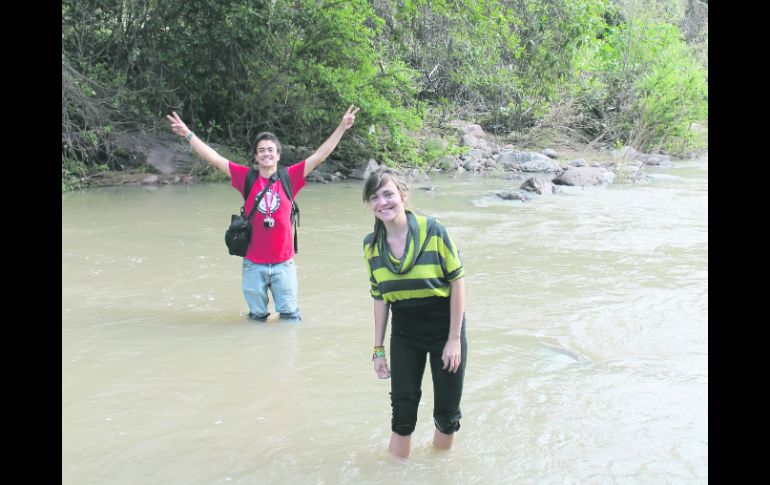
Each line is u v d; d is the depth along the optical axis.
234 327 6.42
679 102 23.55
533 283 7.90
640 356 5.66
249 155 17.77
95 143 15.00
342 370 5.41
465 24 19.83
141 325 6.45
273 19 16.89
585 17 21.72
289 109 18.02
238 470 3.98
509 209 13.01
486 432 4.39
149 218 11.53
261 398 4.92
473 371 5.36
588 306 7.02
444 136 22.41
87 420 4.57
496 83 23.55
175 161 16.42
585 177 16.50
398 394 3.98
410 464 4.02
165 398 4.91
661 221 11.78
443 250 3.81
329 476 3.91
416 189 15.55
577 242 10.08
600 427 4.43
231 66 17.23
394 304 3.93
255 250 6.46
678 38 26.59
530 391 4.99
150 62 16.75
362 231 10.80
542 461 4.04
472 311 6.89
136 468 4.00
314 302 7.22
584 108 24.53
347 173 17.64
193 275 8.20
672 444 4.21
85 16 16.64
